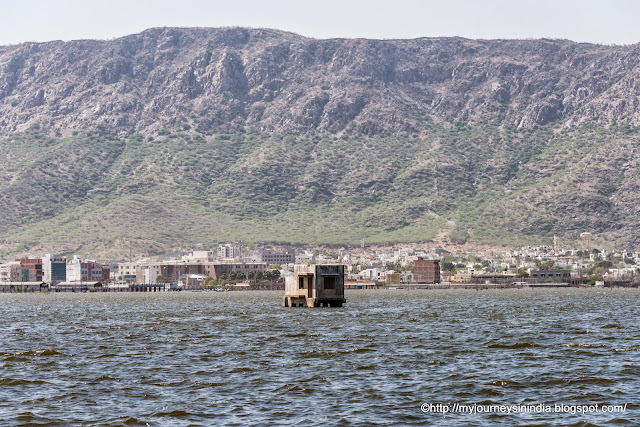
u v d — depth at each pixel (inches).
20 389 6501.0
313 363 7706.7
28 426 5329.7
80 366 7687.0
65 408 5812.0
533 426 5241.1
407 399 6003.9
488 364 7529.5
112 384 6678.2
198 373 7165.4
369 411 5649.6
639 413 5492.1
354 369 7322.8
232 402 5944.9
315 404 5866.1
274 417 5502.0
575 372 6978.4
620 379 6614.2
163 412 5654.5
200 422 5393.7
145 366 7628.0
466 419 5428.2
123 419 5482.3
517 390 6284.5
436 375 6958.7
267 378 6879.9
